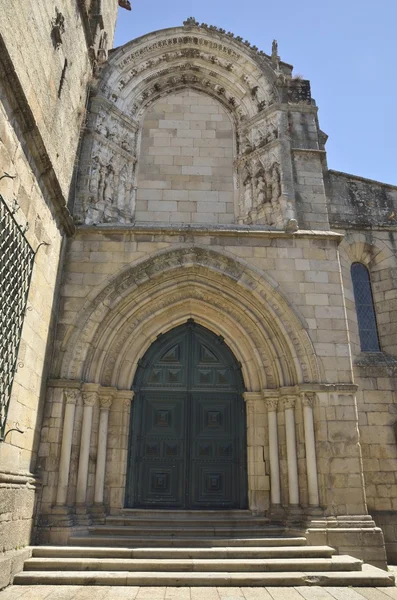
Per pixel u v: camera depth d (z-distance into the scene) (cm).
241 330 1411
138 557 997
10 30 887
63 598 782
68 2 1312
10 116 904
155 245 1423
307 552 1027
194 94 1777
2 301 870
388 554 1272
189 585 889
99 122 1584
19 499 984
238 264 1407
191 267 1411
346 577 909
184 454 1351
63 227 1349
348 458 1223
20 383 1027
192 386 1417
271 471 1275
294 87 1717
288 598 801
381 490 1329
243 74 1736
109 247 1409
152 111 1744
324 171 1664
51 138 1203
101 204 1512
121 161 1619
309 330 1344
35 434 1150
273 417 1317
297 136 1625
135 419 1373
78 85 1458
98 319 1331
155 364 1437
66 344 1292
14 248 931
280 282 1395
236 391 1414
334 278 1407
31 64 1020
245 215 1590
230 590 855
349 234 1608
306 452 1230
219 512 1264
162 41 1722
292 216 1488
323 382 1293
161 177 1641
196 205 1611
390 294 1558
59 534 1097
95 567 946
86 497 1211
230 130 1727
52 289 1259
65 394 1243
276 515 1227
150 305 1426
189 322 1480
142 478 1328
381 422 1390
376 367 1445
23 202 997
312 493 1192
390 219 1638
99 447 1266
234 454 1357
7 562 862
